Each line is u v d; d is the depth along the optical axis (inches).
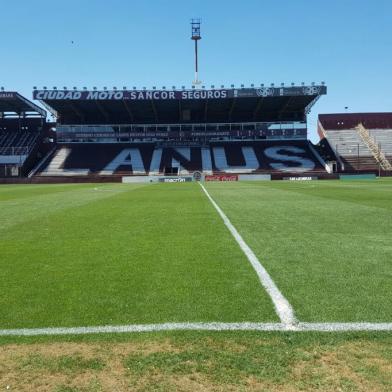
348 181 1990.7
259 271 278.5
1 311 212.7
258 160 2721.5
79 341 176.9
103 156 2790.4
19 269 296.5
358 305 211.9
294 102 2706.7
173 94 2486.5
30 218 586.9
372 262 301.1
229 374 149.1
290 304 214.7
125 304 219.1
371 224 488.4
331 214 596.1
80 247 372.5
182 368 153.8
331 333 179.2
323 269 282.5
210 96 2488.9
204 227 480.1
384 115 3193.9
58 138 2888.8
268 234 425.7
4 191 1374.3
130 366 156.3
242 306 212.7
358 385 141.3
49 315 205.9
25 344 175.3
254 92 2481.5
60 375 151.8
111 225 508.4
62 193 1222.9
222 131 2886.3
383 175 2613.2
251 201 847.7
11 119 2933.1
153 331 184.2
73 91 2476.6
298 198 915.4
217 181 2329.0
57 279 268.8
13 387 145.1
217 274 273.0
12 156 2630.4
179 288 244.4
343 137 3029.0
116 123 2910.9
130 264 305.4
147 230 464.1
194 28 3053.6
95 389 142.8
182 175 2534.5
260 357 160.1
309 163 2662.4
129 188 1535.4
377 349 164.9
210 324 190.5
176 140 2888.8
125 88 2486.5
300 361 156.8
